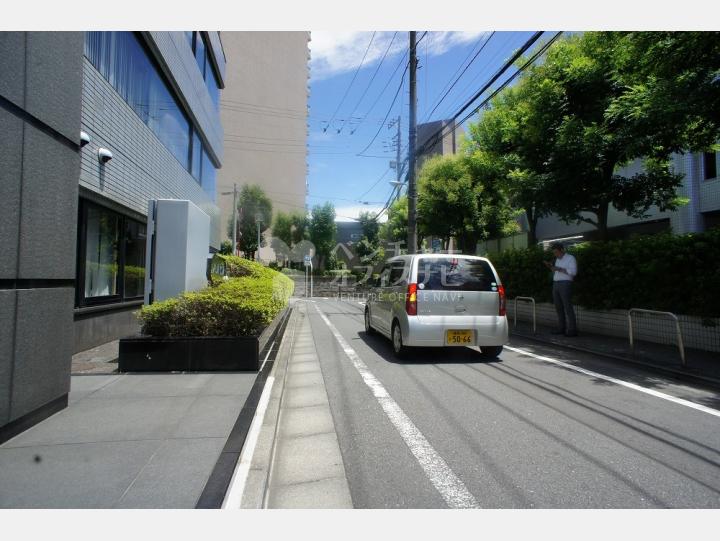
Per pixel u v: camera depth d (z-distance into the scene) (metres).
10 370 3.14
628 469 2.96
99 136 6.75
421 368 5.96
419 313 6.25
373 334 9.27
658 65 6.05
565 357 6.75
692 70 5.80
